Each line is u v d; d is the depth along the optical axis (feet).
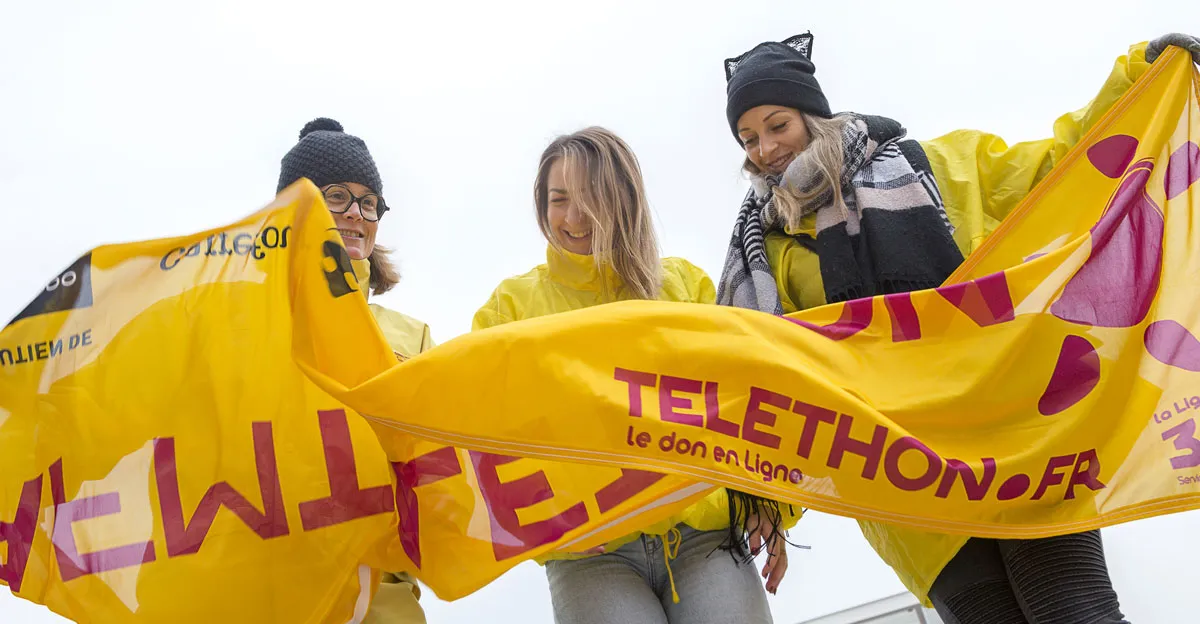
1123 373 9.14
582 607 10.09
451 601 8.34
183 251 8.62
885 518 8.39
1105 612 8.64
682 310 8.76
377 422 7.86
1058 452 8.82
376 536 8.46
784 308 11.25
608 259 11.35
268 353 8.55
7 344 8.33
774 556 10.37
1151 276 9.49
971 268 10.14
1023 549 8.99
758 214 11.57
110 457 8.25
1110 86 10.61
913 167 11.09
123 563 8.09
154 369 8.43
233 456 8.36
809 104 11.68
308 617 8.17
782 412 8.46
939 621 14.17
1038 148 11.00
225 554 8.18
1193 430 9.05
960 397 8.89
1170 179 9.93
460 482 8.61
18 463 8.19
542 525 8.49
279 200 8.53
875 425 8.45
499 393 8.07
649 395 8.34
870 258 10.82
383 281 12.80
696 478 8.14
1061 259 9.40
